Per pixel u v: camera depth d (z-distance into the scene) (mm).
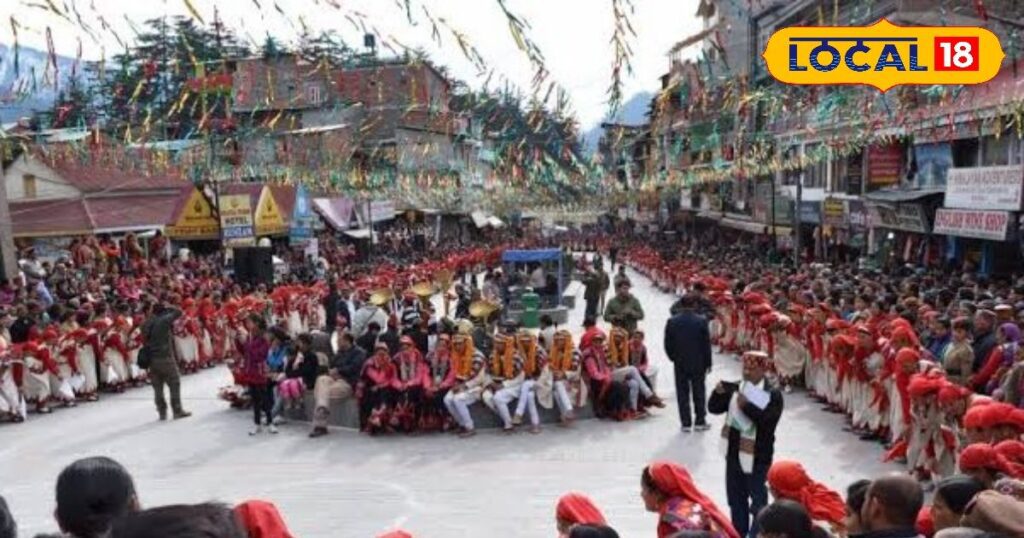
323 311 28484
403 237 55625
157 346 16516
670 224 73250
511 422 14625
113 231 32594
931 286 19172
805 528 4898
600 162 42625
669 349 14234
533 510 10586
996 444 7109
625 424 14930
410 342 15000
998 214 20656
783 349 17172
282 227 37188
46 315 19688
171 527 2363
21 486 12367
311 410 15688
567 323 31891
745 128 35094
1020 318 13445
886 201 27125
